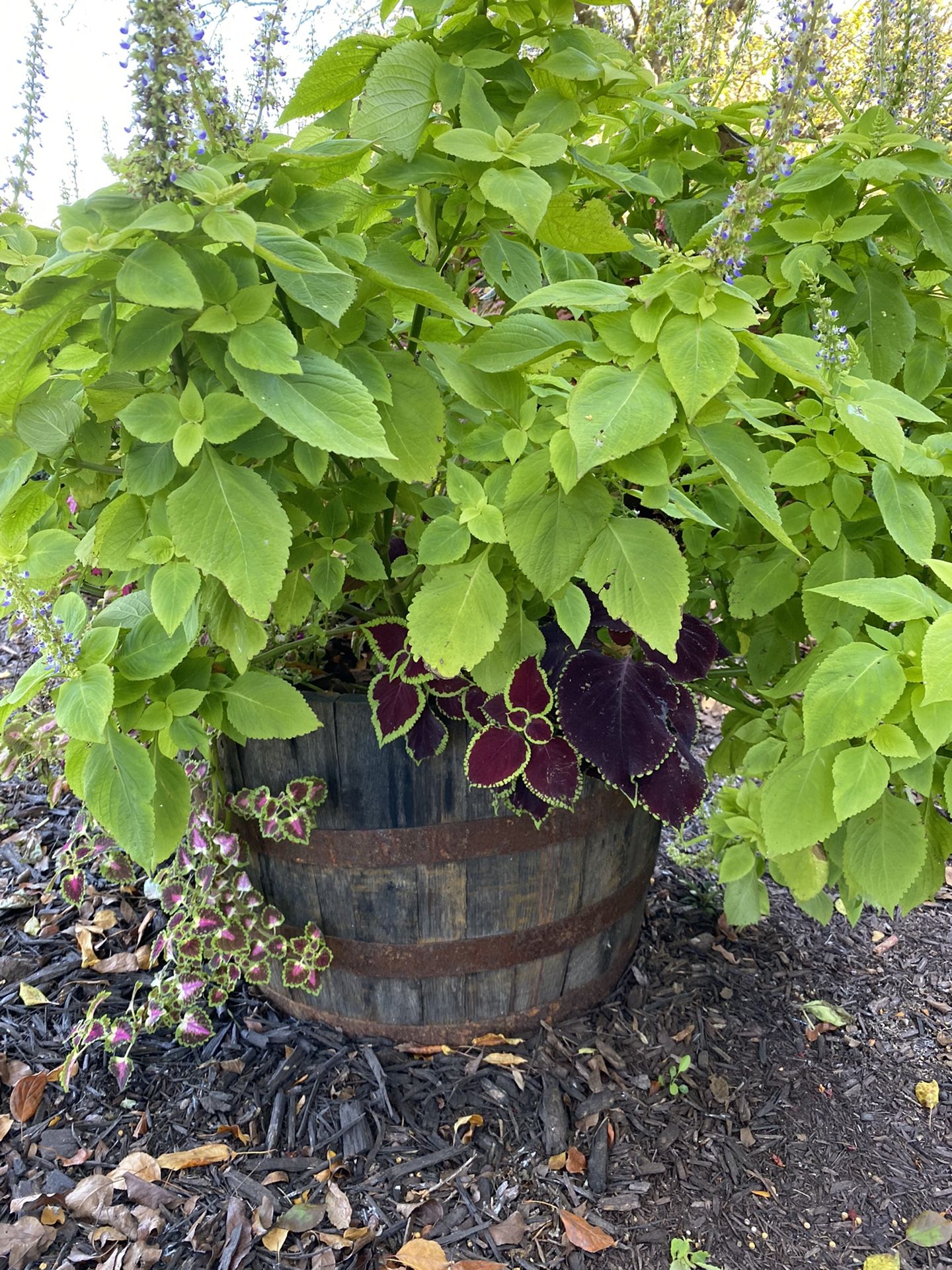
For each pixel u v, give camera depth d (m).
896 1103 2.08
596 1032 2.15
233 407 1.27
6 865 2.56
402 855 1.84
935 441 1.64
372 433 1.20
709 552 2.02
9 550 1.52
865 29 2.46
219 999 1.98
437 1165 1.82
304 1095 1.94
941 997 2.42
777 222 1.83
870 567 1.66
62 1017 2.09
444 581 1.50
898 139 1.73
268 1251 1.64
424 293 1.33
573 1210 1.75
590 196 2.06
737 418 1.66
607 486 1.62
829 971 2.48
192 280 1.09
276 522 1.27
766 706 2.13
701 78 2.09
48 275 1.08
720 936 2.56
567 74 1.47
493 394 1.48
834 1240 1.76
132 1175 1.74
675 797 1.63
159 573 1.34
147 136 1.14
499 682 1.65
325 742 1.78
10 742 1.79
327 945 1.97
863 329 1.88
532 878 1.92
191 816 1.83
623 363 1.33
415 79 1.39
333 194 1.37
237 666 1.50
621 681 1.63
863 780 1.46
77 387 1.51
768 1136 1.96
